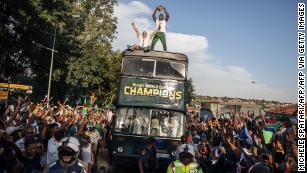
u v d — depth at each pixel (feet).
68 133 30.63
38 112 40.16
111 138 41.65
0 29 101.45
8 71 115.24
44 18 105.19
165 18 50.93
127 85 42.29
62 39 133.18
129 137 41.27
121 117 41.91
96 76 134.00
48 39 123.24
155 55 42.80
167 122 41.52
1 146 21.27
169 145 40.81
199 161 41.91
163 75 42.45
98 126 58.29
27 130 25.54
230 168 30.40
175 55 43.01
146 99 41.93
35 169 22.98
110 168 46.42
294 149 25.00
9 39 104.01
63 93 148.97
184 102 42.01
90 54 138.51
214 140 42.39
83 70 131.64
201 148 43.39
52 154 23.59
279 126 41.86
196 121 77.66
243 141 36.81
